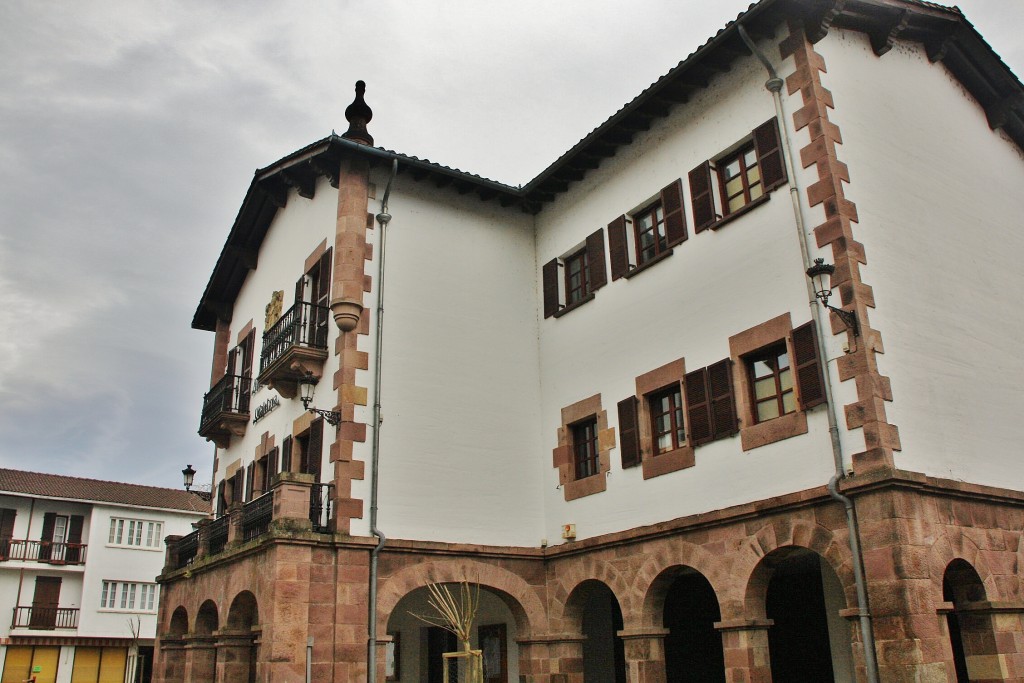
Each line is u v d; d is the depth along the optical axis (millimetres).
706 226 15039
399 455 16141
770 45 14461
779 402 13438
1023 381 14453
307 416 17094
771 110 14297
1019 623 12086
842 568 11672
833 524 11906
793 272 13359
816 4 13578
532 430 18031
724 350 14297
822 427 12391
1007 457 13383
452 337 17562
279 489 14734
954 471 12336
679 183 15867
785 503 12492
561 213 18953
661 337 15617
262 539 14742
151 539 44844
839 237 12586
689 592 18188
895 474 11172
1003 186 16500
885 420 11688
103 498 43875
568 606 16484
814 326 12680
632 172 17125
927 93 15609
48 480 44812
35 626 40719
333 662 14266
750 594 13039
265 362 18562
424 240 17875
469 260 18406
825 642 15867
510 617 18750
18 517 41781
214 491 23125
